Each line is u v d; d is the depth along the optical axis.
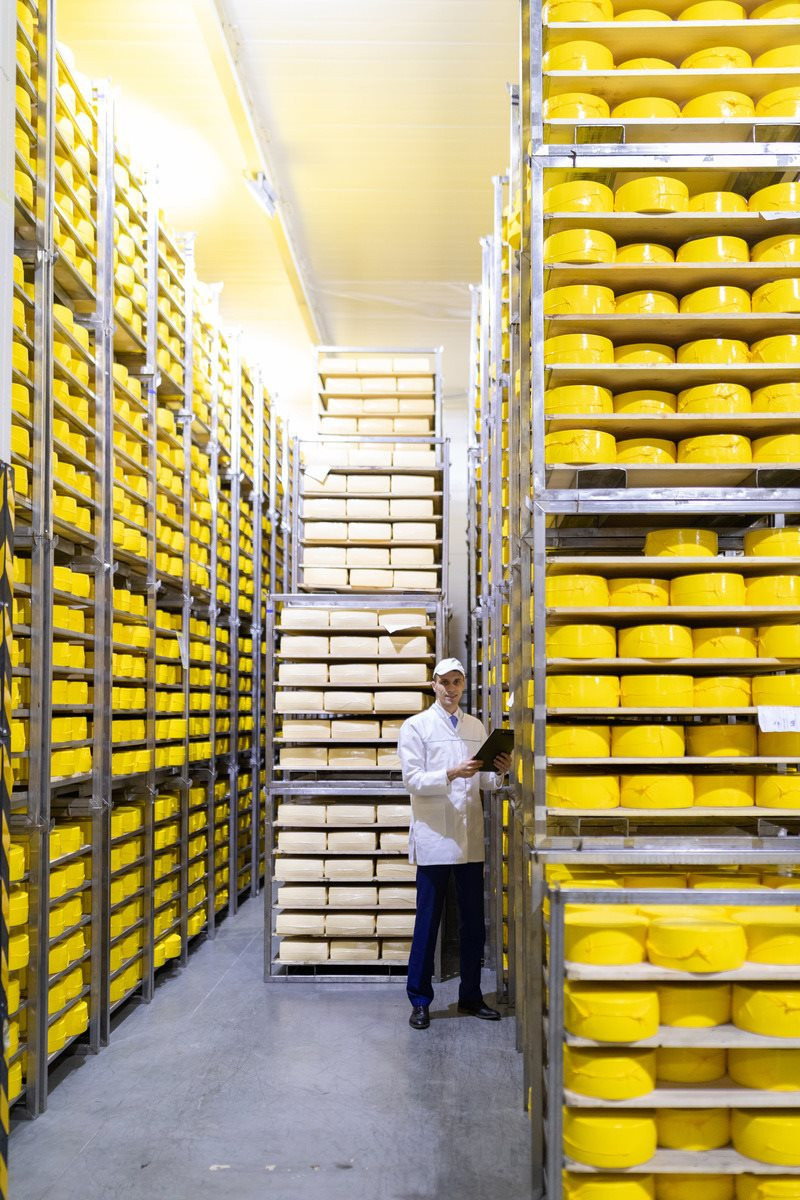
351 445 5.99
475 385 6.27
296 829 5.22
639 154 2.67
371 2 4.98
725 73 2.73
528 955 2.48
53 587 3.60
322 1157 2.98
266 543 8.62
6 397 2.59
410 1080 3.60
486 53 5.38
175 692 5.56
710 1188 2.11
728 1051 2.21
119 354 4.95
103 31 4.97
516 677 3.72
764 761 2.59
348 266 8.08
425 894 4.31
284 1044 4.03
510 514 3.79
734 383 2.75
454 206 7.09
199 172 6.36
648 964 2.15
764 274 2.71
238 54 5.38
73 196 3.82
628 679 2.62
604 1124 2.06
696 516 3.19
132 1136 3.15
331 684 5.12
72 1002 3.78
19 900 3.24
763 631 2.63
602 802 2.56
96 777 4.04
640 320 2.68
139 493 4.79
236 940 6.04
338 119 6.00
